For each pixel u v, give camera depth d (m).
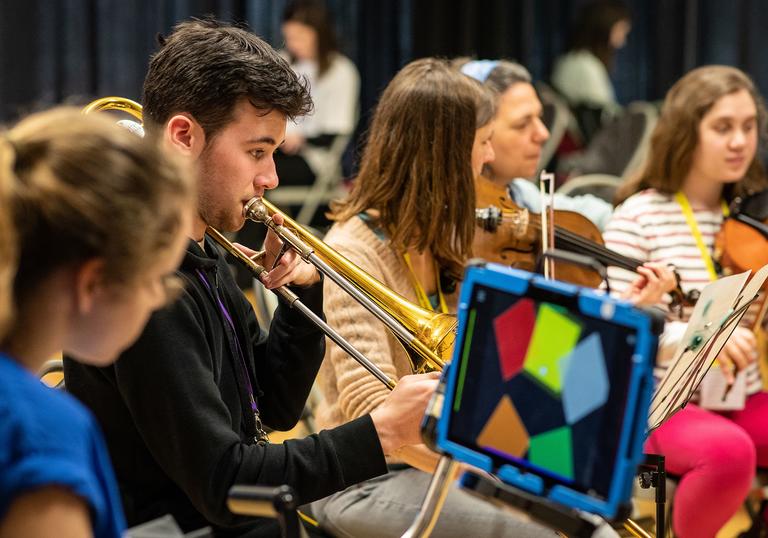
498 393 1.88
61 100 9.36
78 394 2.51
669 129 4.38
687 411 4.08
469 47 10.79
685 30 11.05
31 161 1.56
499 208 4.07
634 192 4.53
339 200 3.50
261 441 2.72
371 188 3.32
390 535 3.09
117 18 9.45
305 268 2.93
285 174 8.94
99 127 1.59
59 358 3.67
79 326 1.61
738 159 4.33
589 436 1.76
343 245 3.27
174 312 2.43
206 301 2.60
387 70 10.66
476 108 3.34
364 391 3.09
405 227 3.26
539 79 11.04
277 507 1.82
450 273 3.44
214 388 2.45
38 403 1.51
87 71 9.41
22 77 9.24
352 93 9.30
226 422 2.45
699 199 4.46
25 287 1.56
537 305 1.84
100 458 1.59
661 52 11.09
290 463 2.44
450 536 3.04
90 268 1.57
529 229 4.06
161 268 1.64
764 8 11.01
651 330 1.72
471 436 1.90
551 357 1.82
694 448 3.86
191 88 2.54
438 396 1.97
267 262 2.92
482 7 10.81
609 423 1.74
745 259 4.21
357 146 3.88
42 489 1.45
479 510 3.04
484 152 3.65
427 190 3.26
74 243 1.54
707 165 4.35
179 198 1.63
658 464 2.68
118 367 2.40
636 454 1.72
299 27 9.15
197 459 2.38
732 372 4.12
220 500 2.38
